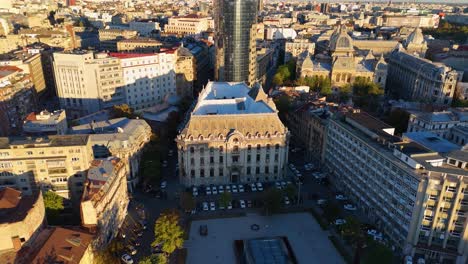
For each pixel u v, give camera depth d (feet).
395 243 528.22
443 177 462.60
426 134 622.13
